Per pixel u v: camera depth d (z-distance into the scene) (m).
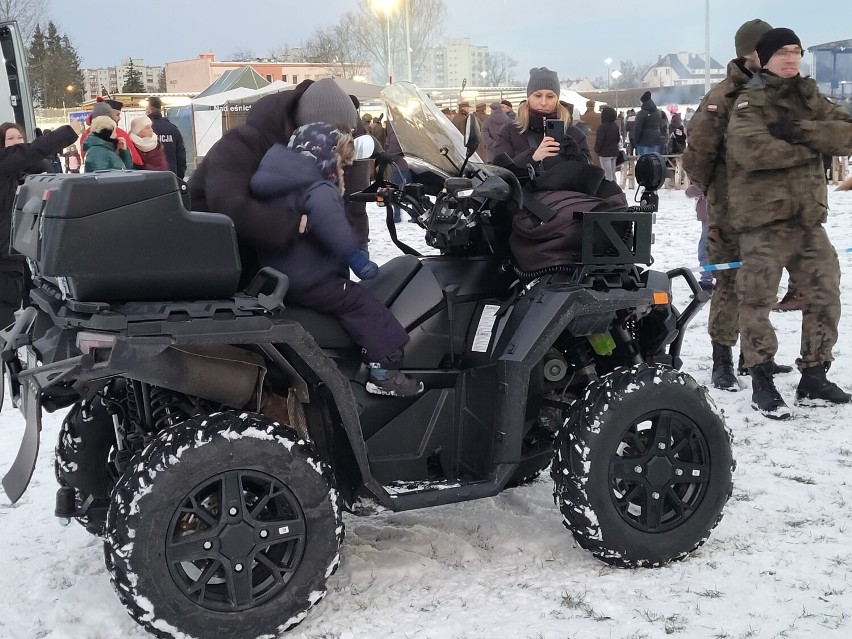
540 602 3.12
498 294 3.70
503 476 3.37
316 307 3.20
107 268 2.67
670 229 13.16
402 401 3.47
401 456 3.49
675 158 20.33
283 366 3.07
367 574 3.35
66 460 3.62
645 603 3.08
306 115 3.24
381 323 3.25
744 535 3.64
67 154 21.83
